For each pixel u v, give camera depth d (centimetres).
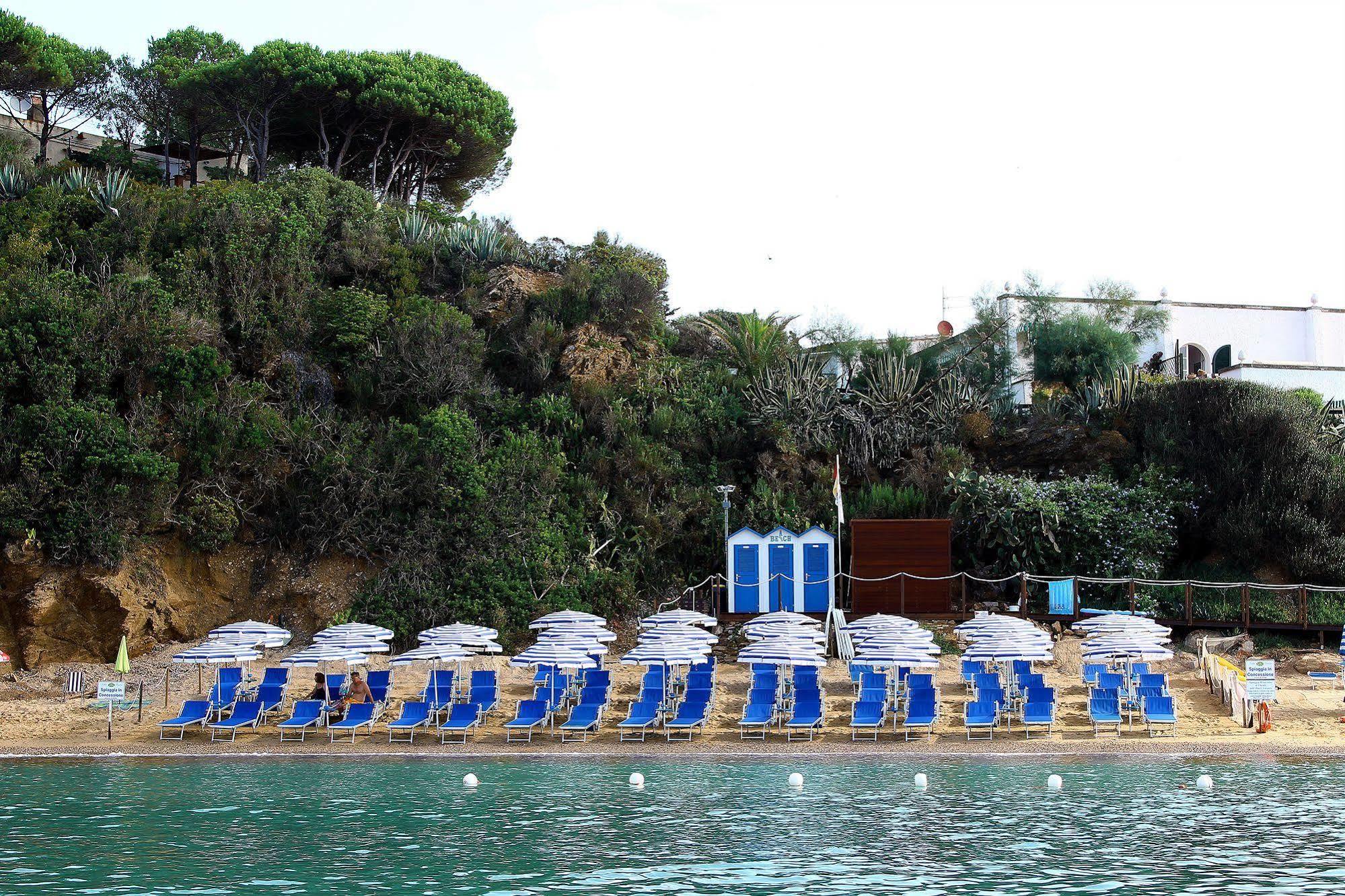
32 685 2802
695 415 3744
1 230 3972
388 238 4319
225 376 3453
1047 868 1373
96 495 3045
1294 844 1473
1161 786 1852
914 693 2403
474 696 2495
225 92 5009
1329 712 2408
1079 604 3083
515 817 1680
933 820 1628
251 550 3297
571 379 3800
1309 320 4469
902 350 4041
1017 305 4191
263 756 2214
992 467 3722
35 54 4959
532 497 3384
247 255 3847
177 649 3083
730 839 1532
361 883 1339
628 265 4306
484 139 5297
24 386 3209
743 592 3231
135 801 1800
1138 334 4284
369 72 5009
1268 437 3453
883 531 3192
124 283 3453
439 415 3412
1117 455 3662
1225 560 3400
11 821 1666
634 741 2308
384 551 3272
